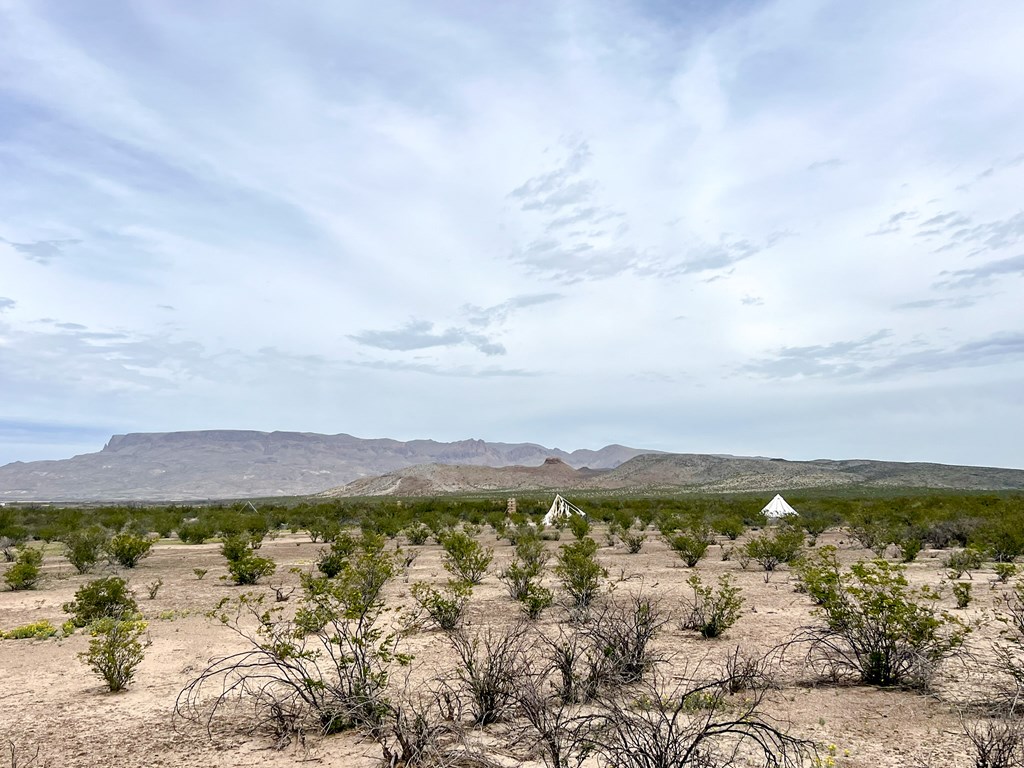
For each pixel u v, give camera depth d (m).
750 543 22.23
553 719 6.34
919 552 26.00
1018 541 21.84
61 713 8.10
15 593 19.06
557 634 11.40
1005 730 5.85
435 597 12.67
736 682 8.19
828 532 38.34
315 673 9.63
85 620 13.99
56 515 55.12
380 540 23.64
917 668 8.41
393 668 9.73
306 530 48.47
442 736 6.70
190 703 8.41
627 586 17.66
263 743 6.92
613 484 193.12
